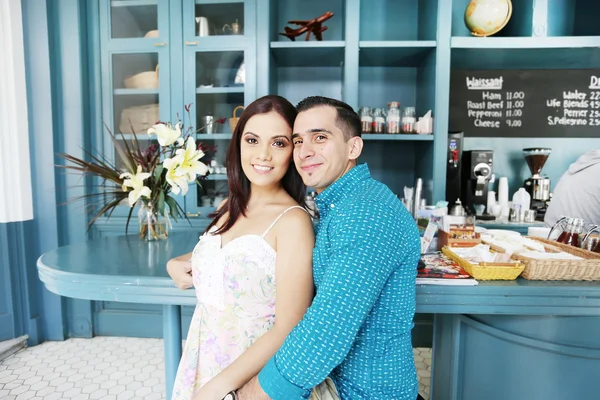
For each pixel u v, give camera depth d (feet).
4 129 7.04
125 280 3.60
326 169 2.71
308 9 8.30
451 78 8.38
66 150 7.52
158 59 7.45
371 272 2.19
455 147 7.34
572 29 8.04
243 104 7.54
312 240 2.79
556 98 8.26
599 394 3.67
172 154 5.37
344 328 2.14
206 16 7.45
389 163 8.57
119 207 7.71
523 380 3.85
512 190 8.53
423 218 5.46
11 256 7.22
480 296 3.49
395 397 2.54
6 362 6.86
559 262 3.59
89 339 7.82
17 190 7.20
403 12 8.20
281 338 2.60
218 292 2.93
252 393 2.35
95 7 7.47
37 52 7.18
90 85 7.63
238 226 3.15
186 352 3.18
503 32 7.98
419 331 7.76
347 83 7.02
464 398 4.34
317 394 2.53
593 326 3.59
